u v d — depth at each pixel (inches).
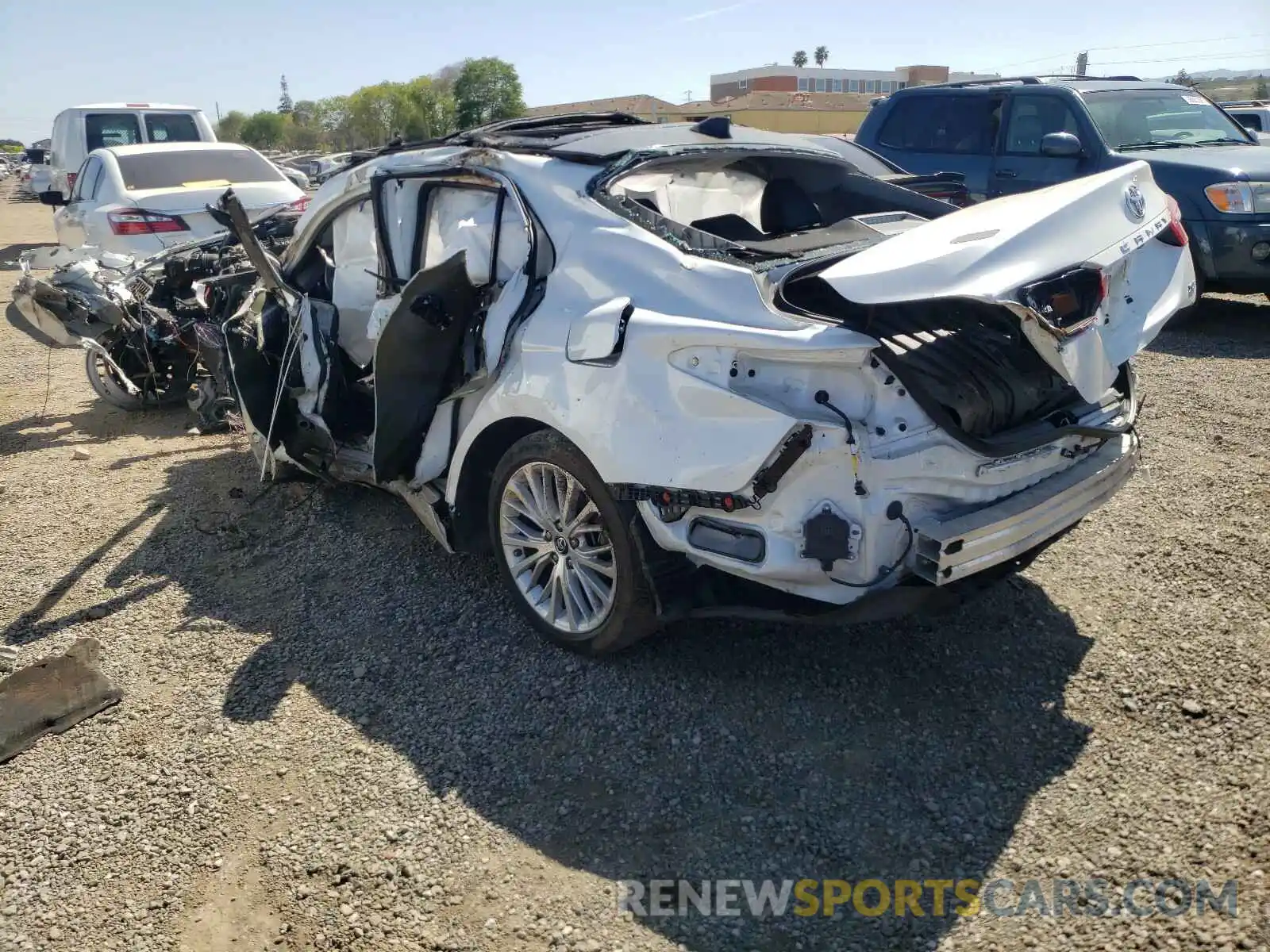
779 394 108.1
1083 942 87.7
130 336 261.0
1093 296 108.0
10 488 216.2
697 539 115.2
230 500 204.8
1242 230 287.0
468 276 143.2
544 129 165.2
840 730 119.2
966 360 118.1
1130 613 139.9
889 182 188.7
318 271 194.9
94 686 135.9
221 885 100.4
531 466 134.8
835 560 107.0
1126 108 329.7
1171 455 197.6
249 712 129.5
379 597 159.3
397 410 146.9
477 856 102.7
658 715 124.0
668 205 167.9
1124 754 111.1
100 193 384.8
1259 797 102.1
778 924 92.2
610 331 120.2
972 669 129.8
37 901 99.3
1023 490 116.4
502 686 132.5
